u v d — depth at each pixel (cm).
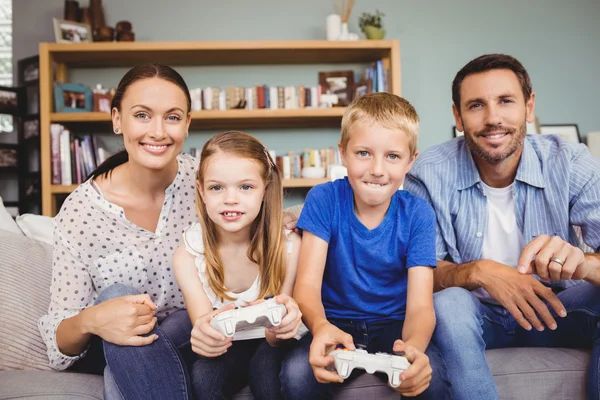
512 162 138
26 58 335
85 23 334
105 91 332
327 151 336
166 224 132
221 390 107
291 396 103
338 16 339
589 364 115
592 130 371
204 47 316
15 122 327
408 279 118
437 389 100
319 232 120
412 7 366
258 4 359
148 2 354
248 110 317
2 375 111
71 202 127
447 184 145
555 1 372
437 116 365
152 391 99
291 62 353
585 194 135
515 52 370
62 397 102
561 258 109
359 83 342
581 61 372
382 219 122
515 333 132
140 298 104
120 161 135
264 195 121
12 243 135
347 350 95
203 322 100
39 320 120
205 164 115
